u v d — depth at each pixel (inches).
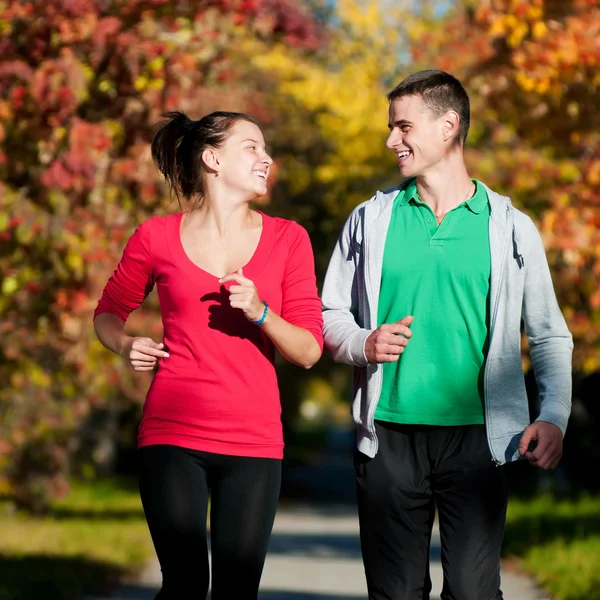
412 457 287.1
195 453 265.3
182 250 274.1
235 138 277.0
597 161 605.3
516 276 284.0
